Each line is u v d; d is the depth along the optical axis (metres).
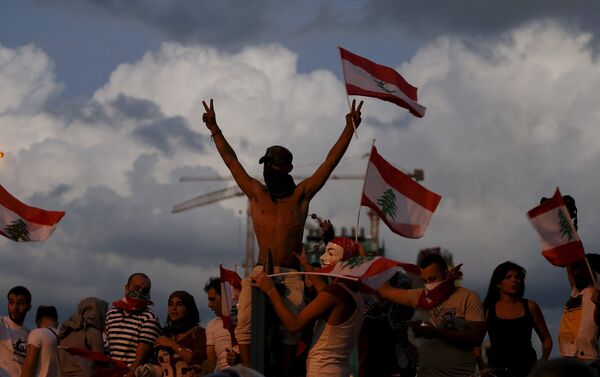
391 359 15.09
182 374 15.61
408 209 14.24
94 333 16.80
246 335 12.73
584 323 13.72
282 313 11.73
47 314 17.58
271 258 11.94
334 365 11.97
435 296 13.78
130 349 16.12
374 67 14.67
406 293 13.97
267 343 12.10
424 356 13.88
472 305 13.79
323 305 11.82
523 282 14.45
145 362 16.03
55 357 16.88
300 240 12.75
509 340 14.33
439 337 13.69
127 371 15.95
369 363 15.05
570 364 6.43
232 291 14.44
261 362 11.78
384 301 15.12
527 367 14.28
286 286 12.47
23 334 17.39
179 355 15.62
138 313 16.23
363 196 13.95
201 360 15.73
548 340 14.36
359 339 15.10
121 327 16.14
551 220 12.75
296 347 12.45
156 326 16.22
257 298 11.88
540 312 14.45
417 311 14.09
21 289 17.36
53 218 16.41
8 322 17.31
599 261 13.88
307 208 12.75
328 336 11.97
